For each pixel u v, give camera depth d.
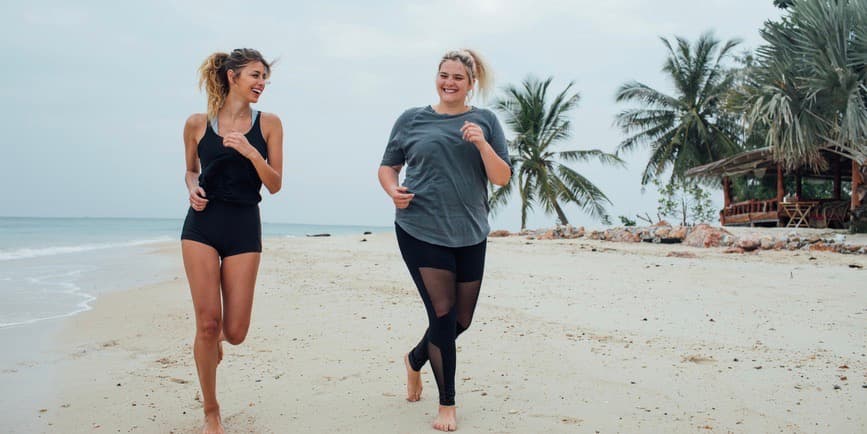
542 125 31.27
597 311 6.08
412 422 3.24
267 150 3.27
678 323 5.50
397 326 5.55
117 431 3.12
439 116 3.40
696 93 32.91
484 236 3.39
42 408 3.45
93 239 25.08
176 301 7.07
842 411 3.28
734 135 32.44
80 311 6.43
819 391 3.61
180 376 4.10
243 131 3.18
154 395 3.69
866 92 16.52
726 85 30.94
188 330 5.53
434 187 3.26
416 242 3.27
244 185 3.12
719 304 6.34
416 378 3.56
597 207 30.77
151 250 15.99
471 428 3.14
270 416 3.33
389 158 3.54
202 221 3.06
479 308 6.27
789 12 17.12
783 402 3.44
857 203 16.48
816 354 4.41
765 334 5.03
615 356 4.45
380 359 4.48
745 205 22.09
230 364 4.35
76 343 5.02
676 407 3.39
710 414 3.27
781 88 16.66
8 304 6.87
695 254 11.25
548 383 3.86
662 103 32.94
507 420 3.24
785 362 4.22
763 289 7.21
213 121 3.15
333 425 3.20
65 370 4.23
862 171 16.47
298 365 4.33
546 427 3.13
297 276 8.96
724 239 13.36
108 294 7.62
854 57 16.09
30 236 28.08
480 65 3.50
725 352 4.51
